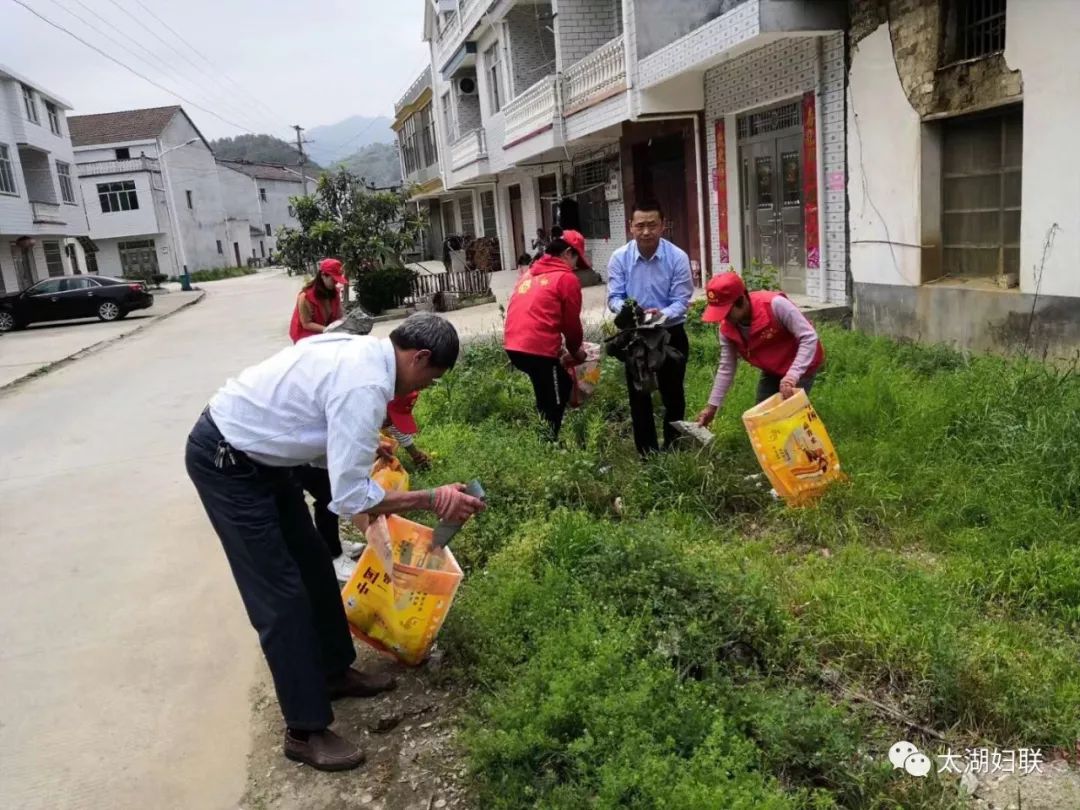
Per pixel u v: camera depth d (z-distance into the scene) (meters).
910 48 8.29
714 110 12.36
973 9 7.73
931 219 8.48
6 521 6.10
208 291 38.53
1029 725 2.91
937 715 3.06
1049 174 6.95
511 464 5.41
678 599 3.55
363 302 18.25
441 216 36.31
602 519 4.64
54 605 4.59
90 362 15.05
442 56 26.70
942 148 8.36
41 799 3.04
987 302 7.75
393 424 4.97
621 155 15.98
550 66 20.12
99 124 50.91
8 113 30.56
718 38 10.01
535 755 2.83
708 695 3.02
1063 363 6.88
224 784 3.07
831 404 6.07
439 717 3.33
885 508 4.58
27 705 3.62
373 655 3.84
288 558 3.06
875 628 3.39
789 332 5.03
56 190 34.84
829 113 9.76
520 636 3.59
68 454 8.02
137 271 49.91
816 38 9.73
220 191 62.19
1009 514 4.30
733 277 4.89
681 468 5.09
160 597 4.61
